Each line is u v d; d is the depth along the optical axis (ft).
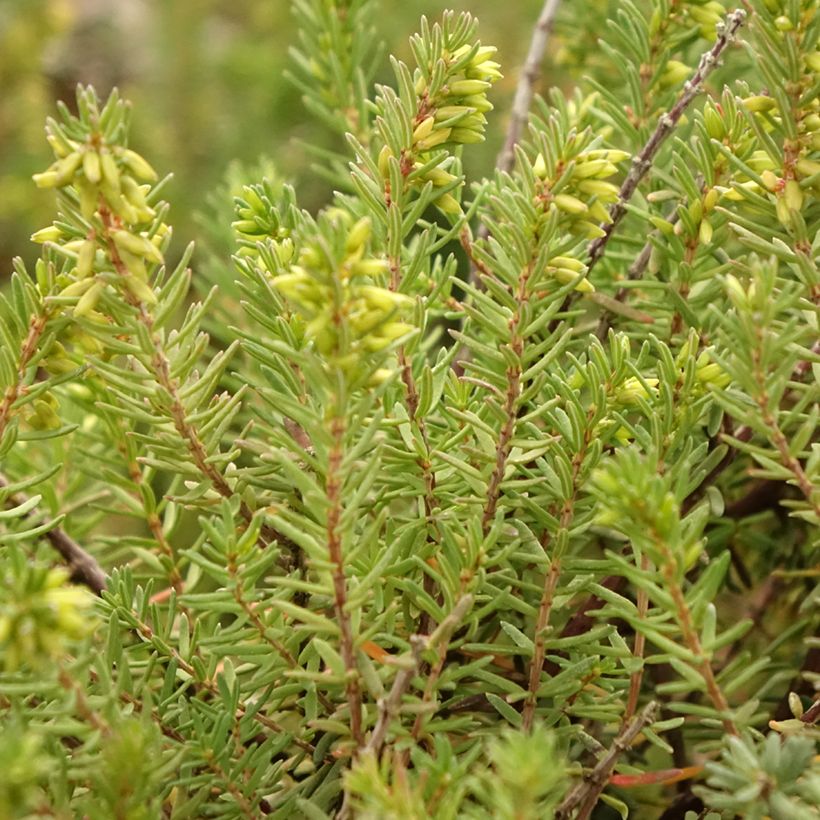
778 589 1.67
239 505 1.48
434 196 1.51
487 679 1.46
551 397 1.52
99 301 1.45
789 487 1.65
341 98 1.83
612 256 1.67
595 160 1.45
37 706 1.45
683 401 1.48
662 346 1.48
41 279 1.47
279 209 1.58
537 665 1.46
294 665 1.46
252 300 1.57
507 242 1.46
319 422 1.37
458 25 1.49
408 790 1.35
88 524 1.69
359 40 1.83
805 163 1.47
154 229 1.44
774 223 1.63
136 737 1.36
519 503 1.47
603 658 1.52
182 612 1.55
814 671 1.57
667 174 1.66
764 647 1.67
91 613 1.46
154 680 1.52
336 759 1.46
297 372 1.51
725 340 1.42
